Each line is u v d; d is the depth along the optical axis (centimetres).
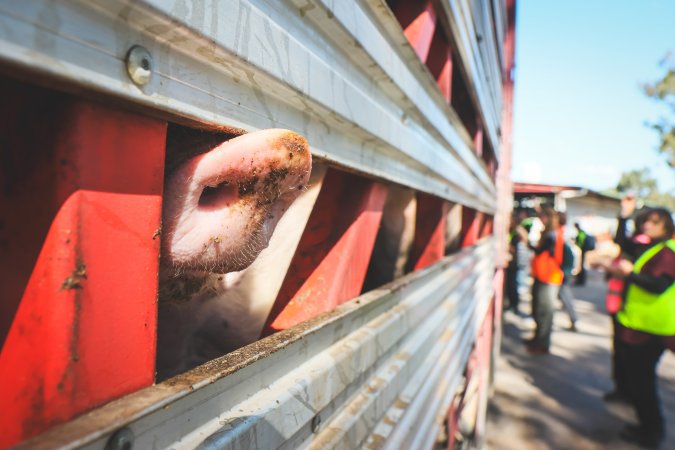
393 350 157
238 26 66
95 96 47
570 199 1972
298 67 84
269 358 80
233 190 65
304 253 127
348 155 114
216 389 65
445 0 180
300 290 124
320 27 92
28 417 45
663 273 411
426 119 176
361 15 108
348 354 111
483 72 325
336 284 120
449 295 260
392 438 142
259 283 100
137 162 53
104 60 47
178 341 93
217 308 95
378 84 128
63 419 45
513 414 493
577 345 752
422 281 194
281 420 79
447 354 248
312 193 107
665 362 682
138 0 48
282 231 102
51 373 45
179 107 57
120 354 51
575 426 468
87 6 45
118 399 51
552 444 432
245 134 64
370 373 133
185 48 57
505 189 719
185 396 57
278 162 62
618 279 455
